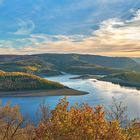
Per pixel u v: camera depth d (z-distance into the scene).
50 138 14.70
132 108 141.25
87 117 14.80
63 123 14.64
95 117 14.95
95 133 14.62
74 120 14.73
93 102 168.38
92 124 14.71
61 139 14.59
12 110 30.94
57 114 15.13
